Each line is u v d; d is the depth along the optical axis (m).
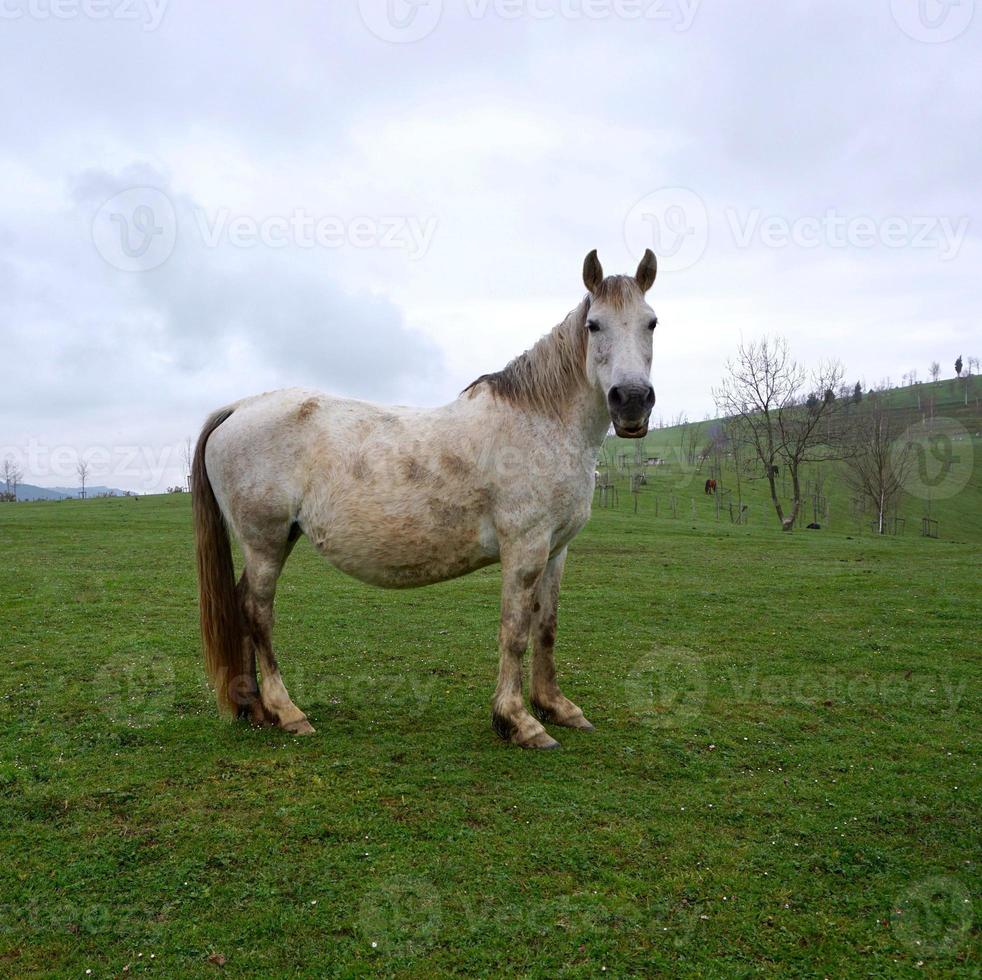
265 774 4.09
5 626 7.90
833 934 2.75
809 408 34.53
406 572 4.70
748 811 3.75
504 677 4.70
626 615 9.18
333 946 2.64
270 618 4.95
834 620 8.89
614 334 4.26
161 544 16.36
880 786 4.08
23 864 3.13
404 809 3.68
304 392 4.95
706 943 2.69
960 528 41.97
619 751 4.55
